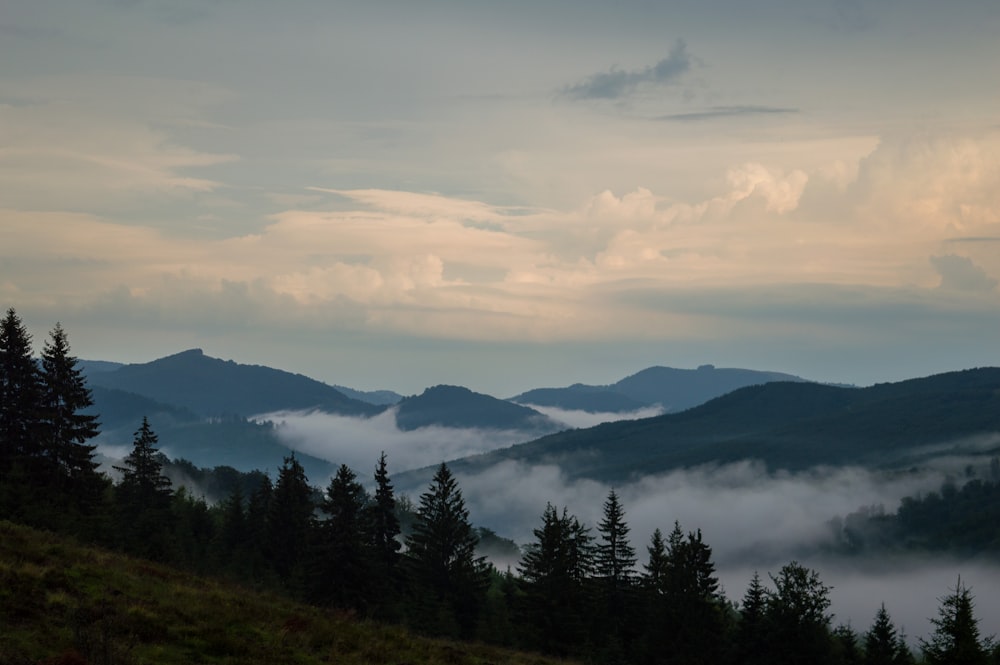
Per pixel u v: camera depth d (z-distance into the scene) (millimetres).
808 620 66500
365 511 79438
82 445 65125
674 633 75438
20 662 20344
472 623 78500
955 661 48625
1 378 61531
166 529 61812
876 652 79812
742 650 71500
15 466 58188
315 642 29109
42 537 36969
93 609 25312
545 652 72625
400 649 31469
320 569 66375
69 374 65000
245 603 32250
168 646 24562
